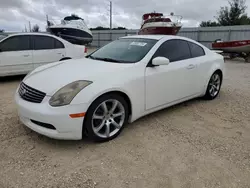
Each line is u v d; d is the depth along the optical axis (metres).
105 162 2.56
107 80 2.91
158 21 16.64
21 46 6.49
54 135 2.67
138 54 3.56
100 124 2.93
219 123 3.73
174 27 16.61
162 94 3.64
